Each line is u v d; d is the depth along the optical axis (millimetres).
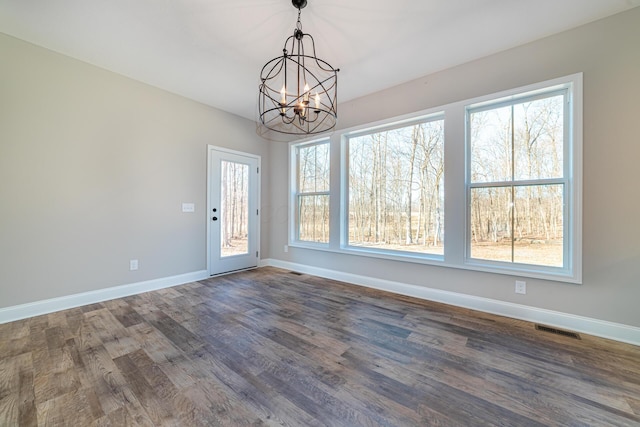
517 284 2461
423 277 3023
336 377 1604
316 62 2660
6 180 2338
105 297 2914
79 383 1526
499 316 2518
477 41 2387
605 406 1369
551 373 1643
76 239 2721
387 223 3398
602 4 1945
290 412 1325
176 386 1512
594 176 2117
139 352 1865
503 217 2602
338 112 3777
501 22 2143
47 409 1328
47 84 2527
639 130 1973
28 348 1906
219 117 3975
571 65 2209
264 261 4727
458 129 2771
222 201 4055
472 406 1370
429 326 2301
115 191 2977
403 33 2277
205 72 2938
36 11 2023
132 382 1542
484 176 2699
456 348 1937
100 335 2113
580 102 2158
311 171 4254
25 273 2436
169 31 2262
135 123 3117
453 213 2805
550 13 2039
